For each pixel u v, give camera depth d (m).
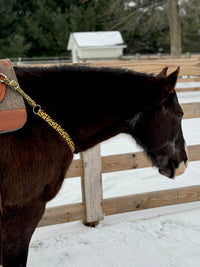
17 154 1.55
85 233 2.75
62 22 21.72
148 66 3.80
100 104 1.81
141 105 1.87
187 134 5.63
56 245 2.59
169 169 2.05
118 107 1.84
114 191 3.63
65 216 2.78
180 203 3.14
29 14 21.95
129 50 24.73
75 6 21.98
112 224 2.92
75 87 1.77
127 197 2.95
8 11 21.39
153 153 2.01
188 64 4.41
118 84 1.84
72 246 2.58
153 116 1.91
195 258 2.43
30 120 1.60
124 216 3.06
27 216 1.66
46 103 1.69
